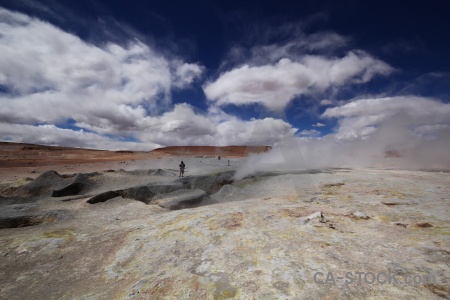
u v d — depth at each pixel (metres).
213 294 2.45
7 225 5.34
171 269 3.10
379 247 3.19
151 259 3.48
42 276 3.34
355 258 2.93
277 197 6.64
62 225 5.25
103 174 10.43
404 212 4.66
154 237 4.16
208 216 4.89
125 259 3.60
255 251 3.31
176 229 4.36
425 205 5.10
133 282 2.95
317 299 2.24
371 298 2.21
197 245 3.69
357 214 4.55
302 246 3.34
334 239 3.52
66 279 3.23
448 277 2.43
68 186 8.70
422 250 3.03
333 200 5.91
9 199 7.32
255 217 4.69
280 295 2.33
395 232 3.70
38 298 2.86
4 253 3.98
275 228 4.06
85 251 3.96
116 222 5.32
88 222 5.40
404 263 2.75
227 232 4.03
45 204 6.90
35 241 4.33
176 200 6.68
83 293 2.86
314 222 4.23
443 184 7.52
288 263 2.91
